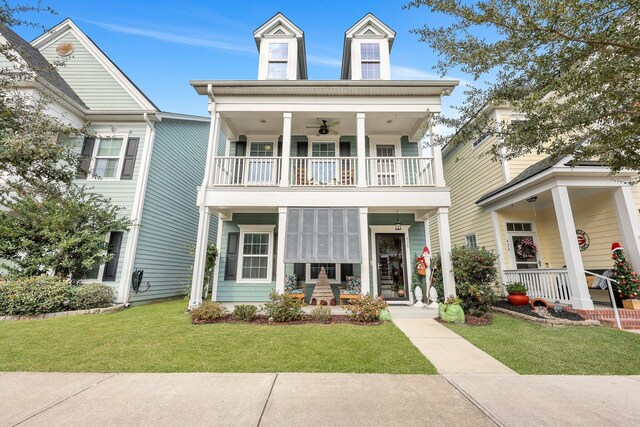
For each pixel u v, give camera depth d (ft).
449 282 22.43
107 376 11.00
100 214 25.41
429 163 25.84
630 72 8.34
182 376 11.02
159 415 8.13
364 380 10.66
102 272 26.99
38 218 23.32
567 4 7.78
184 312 23.25
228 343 14.97
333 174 28.48
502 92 11.32
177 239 36.32
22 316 20.47
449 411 8.38
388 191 24.09
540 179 23.44
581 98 9.46
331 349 14.10
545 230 30.45
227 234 30.53
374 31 32.19
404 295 28.91
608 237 24.81
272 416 8.09
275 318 19.49
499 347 14.65
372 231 29.99
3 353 13.35
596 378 10.96
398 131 31.99
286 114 25.61
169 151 34.65
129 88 31.73
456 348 14.48
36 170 16.08
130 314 22.49
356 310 19.89
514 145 11.46
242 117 27.94
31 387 9.98
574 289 21.01
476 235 35.32
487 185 33.81
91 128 30.45
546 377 11.04
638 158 9.85
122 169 29.71
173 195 35.45
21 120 15.24
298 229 23.26
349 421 7.82
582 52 8.71
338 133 32.32
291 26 31.83
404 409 8.49
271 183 26.81
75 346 14.35
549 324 19.22
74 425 7.57
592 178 22.68
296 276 28.53
